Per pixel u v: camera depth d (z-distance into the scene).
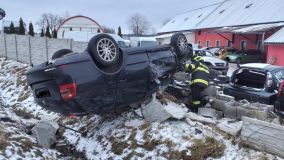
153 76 7.21
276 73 8.24
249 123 5.47
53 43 17.41
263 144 5.28
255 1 35.22
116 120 7.36
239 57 26.50
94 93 6.01
